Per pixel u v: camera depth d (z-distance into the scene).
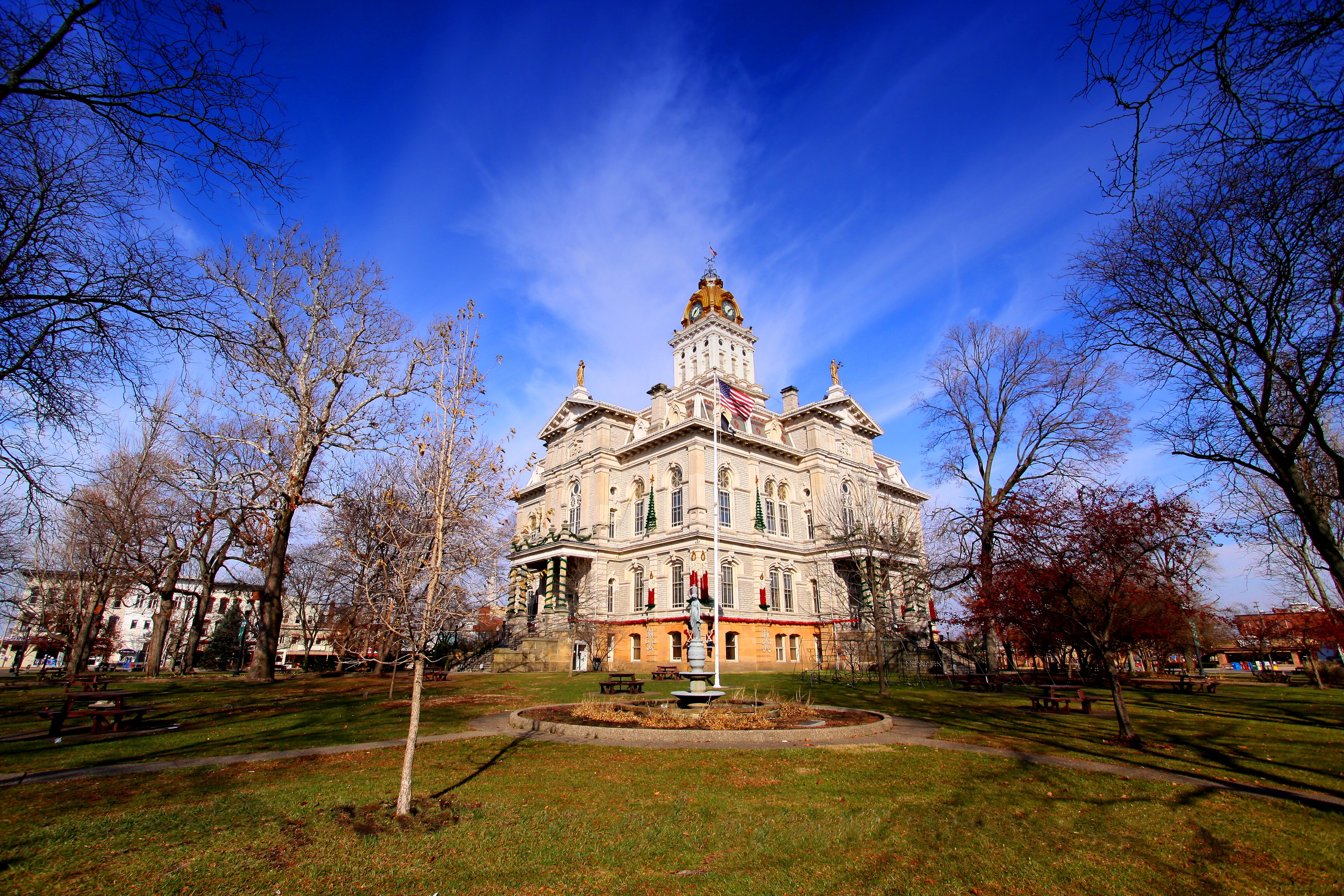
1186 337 14.69
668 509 45.91
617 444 52.19
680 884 6.37
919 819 8.42
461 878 6.39
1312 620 37.38
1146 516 14.65
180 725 16.02
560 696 23.84
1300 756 12.77
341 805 8.53
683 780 10.26
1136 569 15.40
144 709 15.16
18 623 57.28
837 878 6.55
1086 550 15.16
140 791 9.30
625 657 44.81
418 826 7.81
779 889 6.29
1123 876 6.74
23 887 5.92
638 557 46.75
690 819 8.27
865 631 39.25
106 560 35.31
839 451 53.41
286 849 7.00
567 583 49.81
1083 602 17.45
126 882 6.10
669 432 45.50
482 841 7.38
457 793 9.39
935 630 44.78
